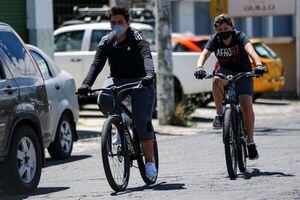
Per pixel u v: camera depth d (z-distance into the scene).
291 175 23.91
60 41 49.34
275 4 58.88
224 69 24.25
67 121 32.03
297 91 61.72
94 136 39.97
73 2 60.12
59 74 32.28
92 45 48.31
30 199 21.58
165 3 42.69
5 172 21.97
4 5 43.25
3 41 23.25
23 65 23.95
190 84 48.34
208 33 69.38
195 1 67.50
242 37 23.69
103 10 53.47
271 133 37.94
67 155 31.70
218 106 23.91
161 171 26.16
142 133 22.00
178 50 49.91
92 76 21.67
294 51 66.44
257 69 22.97
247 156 24.95
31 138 23.02
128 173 22.16
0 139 21.31
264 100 60.47
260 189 21.47
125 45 21.64
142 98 21.70
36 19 44.91
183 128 42.59
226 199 20.08
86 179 25.44
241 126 24.31
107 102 21.38
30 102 23.45
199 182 23.19
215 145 33.97
